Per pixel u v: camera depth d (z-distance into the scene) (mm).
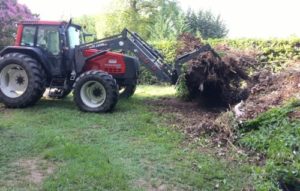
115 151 5590
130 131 6629
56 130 6527
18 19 13898
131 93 9711
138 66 9375
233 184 4648
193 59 8438
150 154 5523
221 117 6750
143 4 19469
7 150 5527
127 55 9172
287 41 11688
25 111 8023
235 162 5301
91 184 4438
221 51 8984
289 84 7426
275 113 6090
